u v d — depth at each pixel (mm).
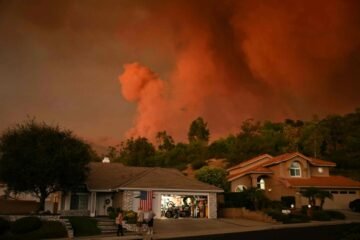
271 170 44062
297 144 73000
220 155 82375
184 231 25672
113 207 34344
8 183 28766
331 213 34375
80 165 29969
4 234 22781
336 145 72438
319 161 44844
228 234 23219
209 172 44500
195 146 87125
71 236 23484
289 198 39469
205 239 20734
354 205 39375
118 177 37094
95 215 34500
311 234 21688
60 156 28641
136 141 84812
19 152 28188
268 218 31594
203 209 34531
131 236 23281
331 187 40781
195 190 34250
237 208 35156
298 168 43375
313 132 73500
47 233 23062
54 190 30234
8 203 36938
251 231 24797
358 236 17438
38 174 27766
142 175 35312
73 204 35719
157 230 26172
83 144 31672
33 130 30234
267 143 77500
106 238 22266
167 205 33688
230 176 47938
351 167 63000
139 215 26312
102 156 80438
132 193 32906
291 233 22641
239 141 82250
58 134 30766
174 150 86562
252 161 53469
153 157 85125
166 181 34750
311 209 34594
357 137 70062
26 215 25578
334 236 20250
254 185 42906
